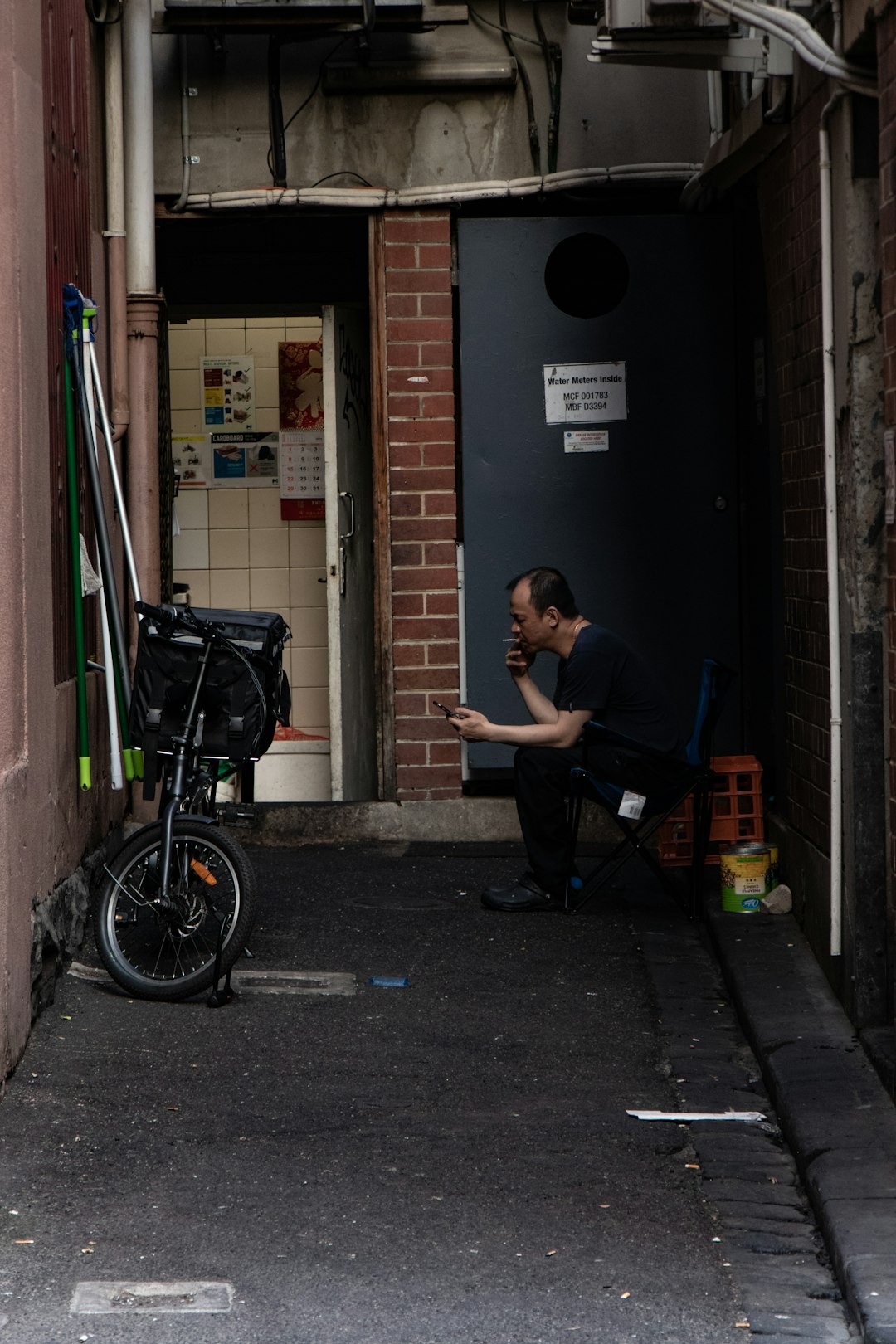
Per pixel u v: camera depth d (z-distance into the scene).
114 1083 7.38
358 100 12.24
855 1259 5.37
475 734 10.28
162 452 13.07
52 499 8.97
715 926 9.84
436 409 12.38
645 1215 6.04
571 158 12.30
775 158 10.02
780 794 10.67
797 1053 7.51
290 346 15.38
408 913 10.61
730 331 12.38
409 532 12.44
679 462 12.45
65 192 9.73
